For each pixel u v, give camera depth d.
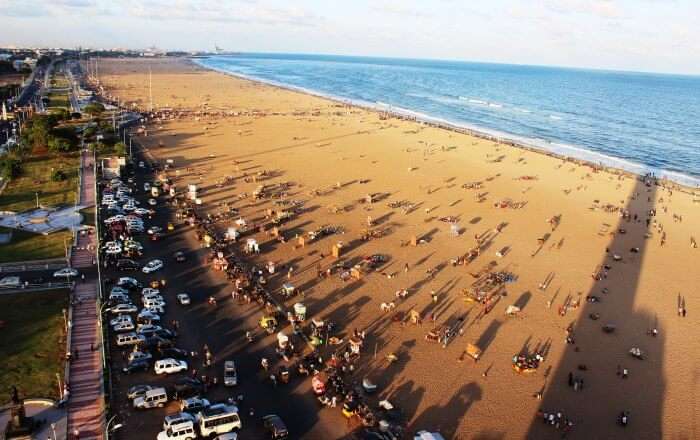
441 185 115.75
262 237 81.56
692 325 62.28
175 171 116.81
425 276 70.81
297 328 55.97
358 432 41.22
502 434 42.69
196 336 53.38
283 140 157.62
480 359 52.78
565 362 53.28
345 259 75.06
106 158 113.00
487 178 122.88
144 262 69.38
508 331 58.34
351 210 96.88
